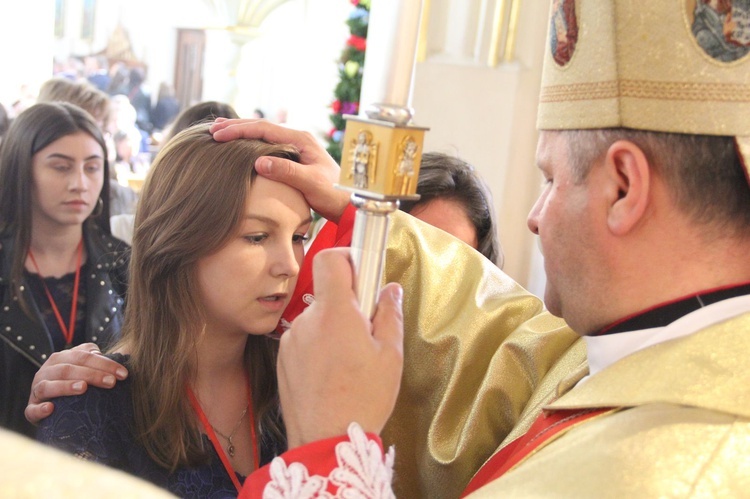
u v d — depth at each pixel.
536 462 0.75
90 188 2.10
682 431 0.69
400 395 1.23
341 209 1.15
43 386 1.08
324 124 8.31
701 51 0.74
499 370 1.15
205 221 1.07
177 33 9.66
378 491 0.71
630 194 0.77
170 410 1.09
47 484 0.30
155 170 1.14
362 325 0.74
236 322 1.10
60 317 2.05
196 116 2.61
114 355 1.13
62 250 2.10
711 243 0.77
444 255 1.30
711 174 0.76
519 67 3.50
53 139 2.04
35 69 8.02
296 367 0.75
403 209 1.79
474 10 3.50
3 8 7.80
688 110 0.74
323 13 8.50
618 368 0.79
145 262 1.11
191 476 1.10
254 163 1.09
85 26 9.39
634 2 0.75
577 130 0.81
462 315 1.23
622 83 0.76
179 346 1.09
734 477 0.65
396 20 0.66
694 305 0.78
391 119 0.67
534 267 3.60
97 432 1.06
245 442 1.19
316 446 0.71
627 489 0.66
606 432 0.73
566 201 0.82
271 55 9.08
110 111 3.29
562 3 0.82
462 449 1.12
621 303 0.81
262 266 1.08
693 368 0.73
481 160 3.59
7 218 2.04
